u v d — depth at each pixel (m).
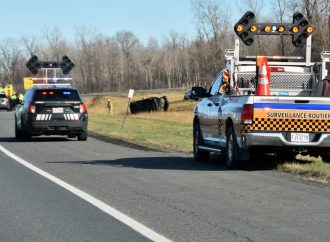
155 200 16.33
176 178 20.47
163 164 24.97
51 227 13.36
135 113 86.69
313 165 22.83
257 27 26.11
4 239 12.38
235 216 14.12
